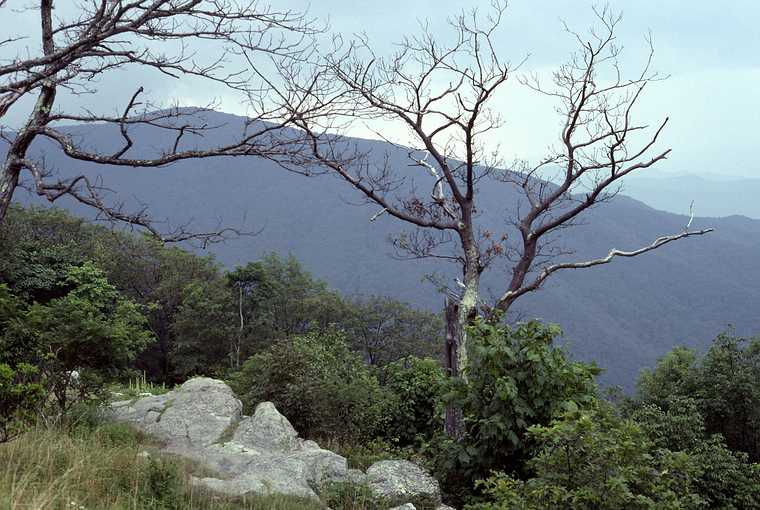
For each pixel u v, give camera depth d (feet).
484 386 40.98
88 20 34.22
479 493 40.98
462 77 63.77
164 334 204.03
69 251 143.23
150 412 48.37
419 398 60.59
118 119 31.91
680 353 91.45
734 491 59.11
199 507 28.22
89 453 31.12
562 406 37.32
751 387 78.18
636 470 27.76
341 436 54.95
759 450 80.18
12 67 29.32
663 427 63.26
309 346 61.62
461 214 67.62
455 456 41.14
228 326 189.88
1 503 20.90
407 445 58.49
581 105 69.26
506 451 38.88
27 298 116.47
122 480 28.35
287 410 54.29
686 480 29.37
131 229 32.96
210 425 46.73
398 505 36.14
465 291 63.82
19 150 32.63
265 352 59.62
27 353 38.63
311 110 33.01
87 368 41.57
